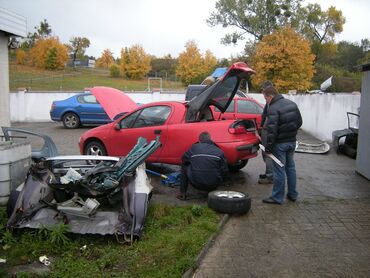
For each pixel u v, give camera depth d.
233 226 5.09
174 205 5.81
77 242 4.38
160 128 7.16
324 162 9.36
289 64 26.11
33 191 4.76
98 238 4.54
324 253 4.33
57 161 5.69
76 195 4.64
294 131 5.87
